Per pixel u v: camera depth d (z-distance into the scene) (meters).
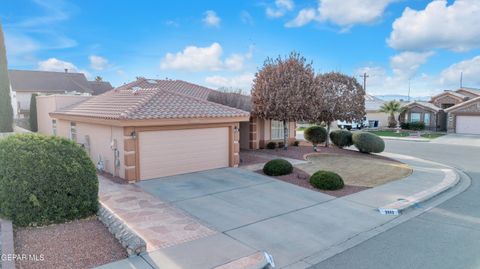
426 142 28.84
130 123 10.62
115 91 17.22
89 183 7.16
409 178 12.82
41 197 6.56
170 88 21.02
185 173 12.42
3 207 6.41
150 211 8.18
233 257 5.79
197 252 5.95
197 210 8.34
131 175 10.95
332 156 17.78
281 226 7.41
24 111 33.91
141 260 5.55
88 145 13.71
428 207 9.22
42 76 41.41
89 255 5.56
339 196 9.93
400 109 43.38
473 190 11.40
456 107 37.12
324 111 20.00
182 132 12.20
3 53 21.81
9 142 6.80
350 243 6.61
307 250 6.24
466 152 22.16
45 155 6.72
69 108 17.00
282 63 17.72
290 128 21.50
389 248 6.38
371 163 16.03
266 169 12.39
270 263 5.69
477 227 7.59
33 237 6.08
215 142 13.25
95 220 7.07
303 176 12.05
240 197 9.55
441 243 6.64
